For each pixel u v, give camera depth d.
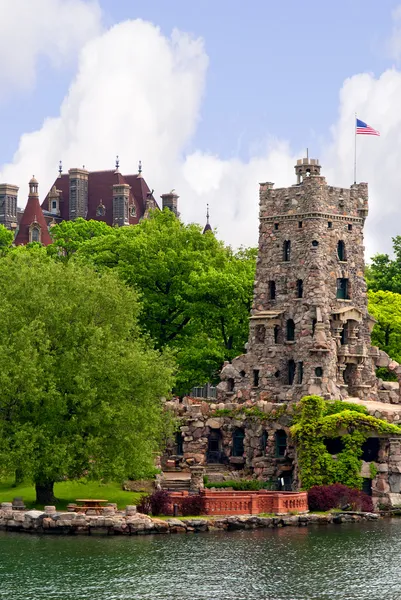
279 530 110.25
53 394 109.88
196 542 103.12
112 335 117.19
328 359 129.62
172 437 130.75
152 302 149.50
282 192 135.00
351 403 125.75
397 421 124.69
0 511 107.50
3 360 109.69
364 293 136.50
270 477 127.94
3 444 108.56
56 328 114.00
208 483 124.62
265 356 134.00
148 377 114.50
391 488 122.44
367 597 86.88
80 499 114.44
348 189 136.00
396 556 98.81
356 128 137.25
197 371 145.88
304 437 123.81
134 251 153.00
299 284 133.38
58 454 107.62
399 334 160.25
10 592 86.38
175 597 86.06
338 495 118.62
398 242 188.12
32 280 116.62
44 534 105.06
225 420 132.12
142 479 121.62
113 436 111.31
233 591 87.88
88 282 118.19
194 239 156.50
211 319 148.25
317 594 87.50
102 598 85.38
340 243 135.25
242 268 154.12
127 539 103.62
